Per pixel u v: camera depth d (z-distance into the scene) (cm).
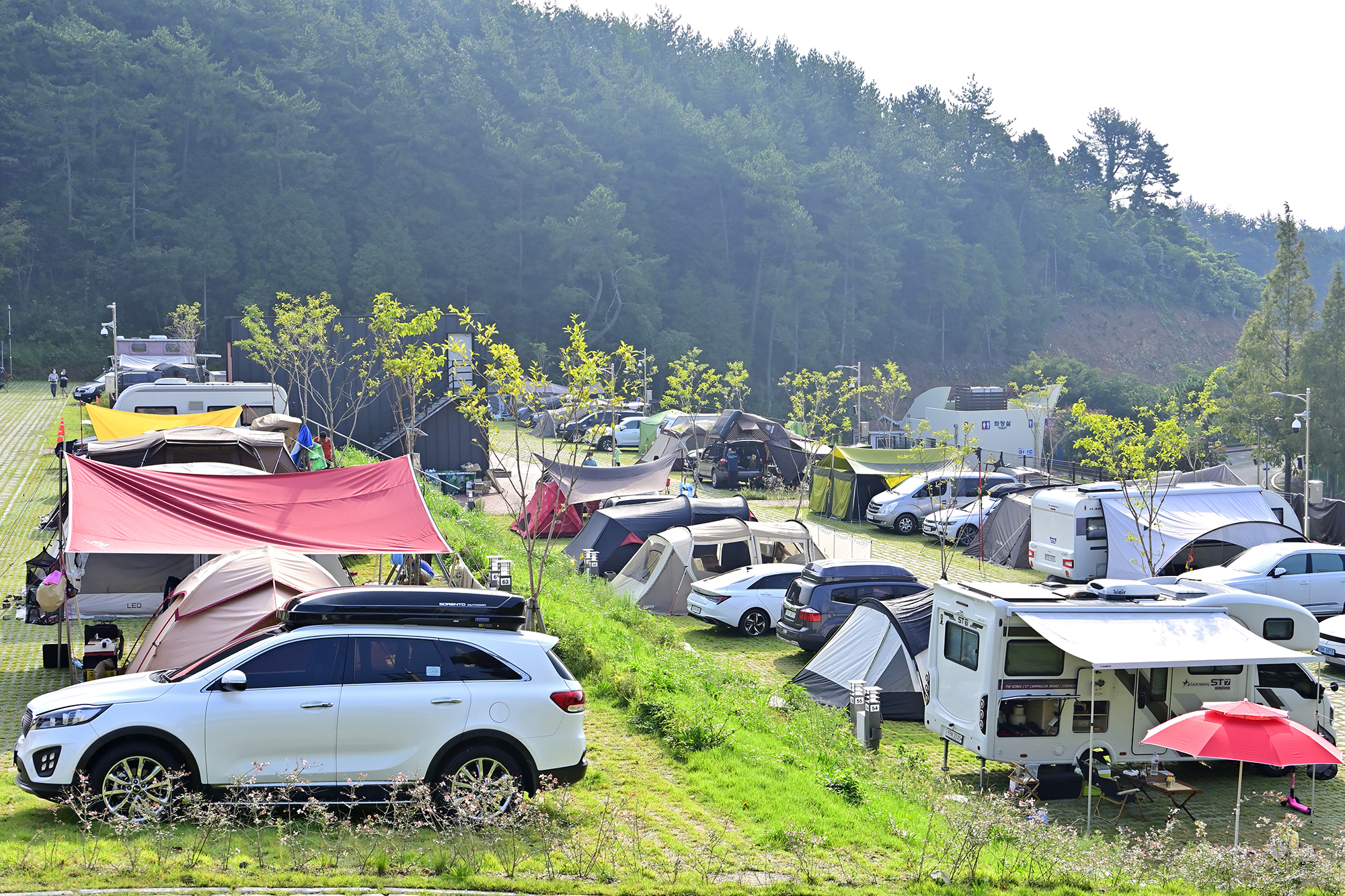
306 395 3922
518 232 10000
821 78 15300
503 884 721
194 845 759
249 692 828
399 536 1440
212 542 1321
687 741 1145
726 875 790
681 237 11462
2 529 2383
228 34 9994
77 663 1384
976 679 1264
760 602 2094
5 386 6544
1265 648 1211
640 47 13812
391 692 845
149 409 3138
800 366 11162
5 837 759
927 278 13162
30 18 9200
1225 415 6581
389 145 9900
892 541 3288
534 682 875
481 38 12256
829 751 1238
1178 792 1193
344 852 762
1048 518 2644
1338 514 2953
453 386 3866
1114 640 1204
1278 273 6512
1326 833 1163
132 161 9050
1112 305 16112
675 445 3847
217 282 8794
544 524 3031
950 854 898
